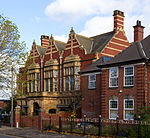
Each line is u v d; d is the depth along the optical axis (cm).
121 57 2798
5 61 2802
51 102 4388
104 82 2886
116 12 4272
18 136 2417
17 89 2989
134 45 2898
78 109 3684
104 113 2838
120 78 2703
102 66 2912
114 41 4134
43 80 4769
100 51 3903
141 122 1997
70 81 4131
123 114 2617
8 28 2781
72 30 4225
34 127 3097
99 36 4503
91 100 3209
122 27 4344
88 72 3303
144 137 1952
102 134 2178
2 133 2686
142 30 3559
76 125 2847
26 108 4881
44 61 4791
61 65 4381
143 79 2470
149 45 2734
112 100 2764
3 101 6084
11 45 2794
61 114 3306
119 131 2130
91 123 3086
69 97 4088
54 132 2586
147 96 2470
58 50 4506
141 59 2470
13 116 3600
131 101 2572
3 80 2838
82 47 4006
